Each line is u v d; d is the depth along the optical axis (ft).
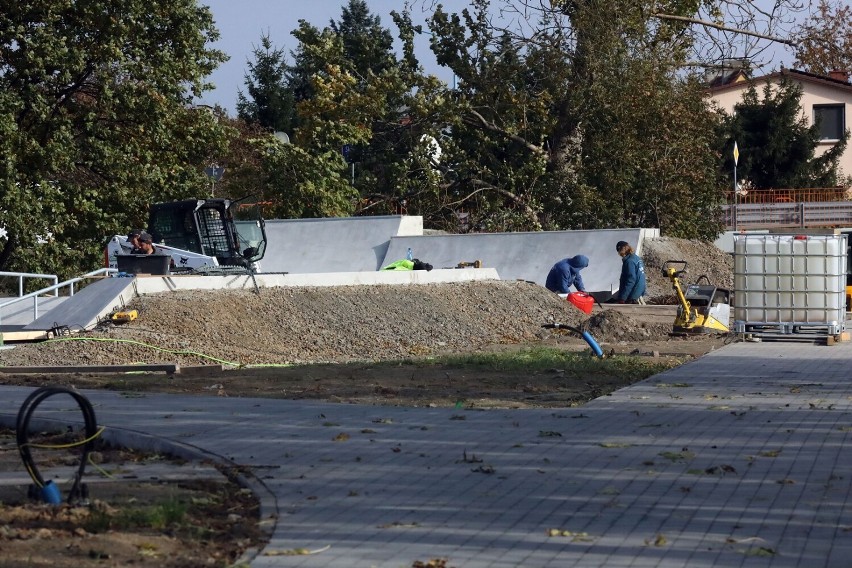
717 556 21.91
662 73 154.61
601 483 28.89
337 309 78.79
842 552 22.08
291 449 33.88
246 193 157.69
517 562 21.68
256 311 74.64
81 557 21.81
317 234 138.31
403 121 169.07
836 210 173.58
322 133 158.61
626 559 21.80
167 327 67.97
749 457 32.04
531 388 49.19
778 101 198.90
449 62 161.38
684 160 156.46
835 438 35.12
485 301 90.43
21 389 49.06
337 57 164.55
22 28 121.39
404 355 69.87
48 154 121.19
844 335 71.46
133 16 127.85
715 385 48.88
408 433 36.76
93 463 32.32
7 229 121.39
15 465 32.42
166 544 23.09
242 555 22.40
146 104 128.26
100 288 74.02
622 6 152.76
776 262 71.36
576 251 128.57
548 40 157.07
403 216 137.90
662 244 134.51
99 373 56.80
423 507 26.48
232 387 50.16
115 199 129.29
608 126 156.35
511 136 160.86
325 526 24.73
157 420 39.40
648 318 89.35
